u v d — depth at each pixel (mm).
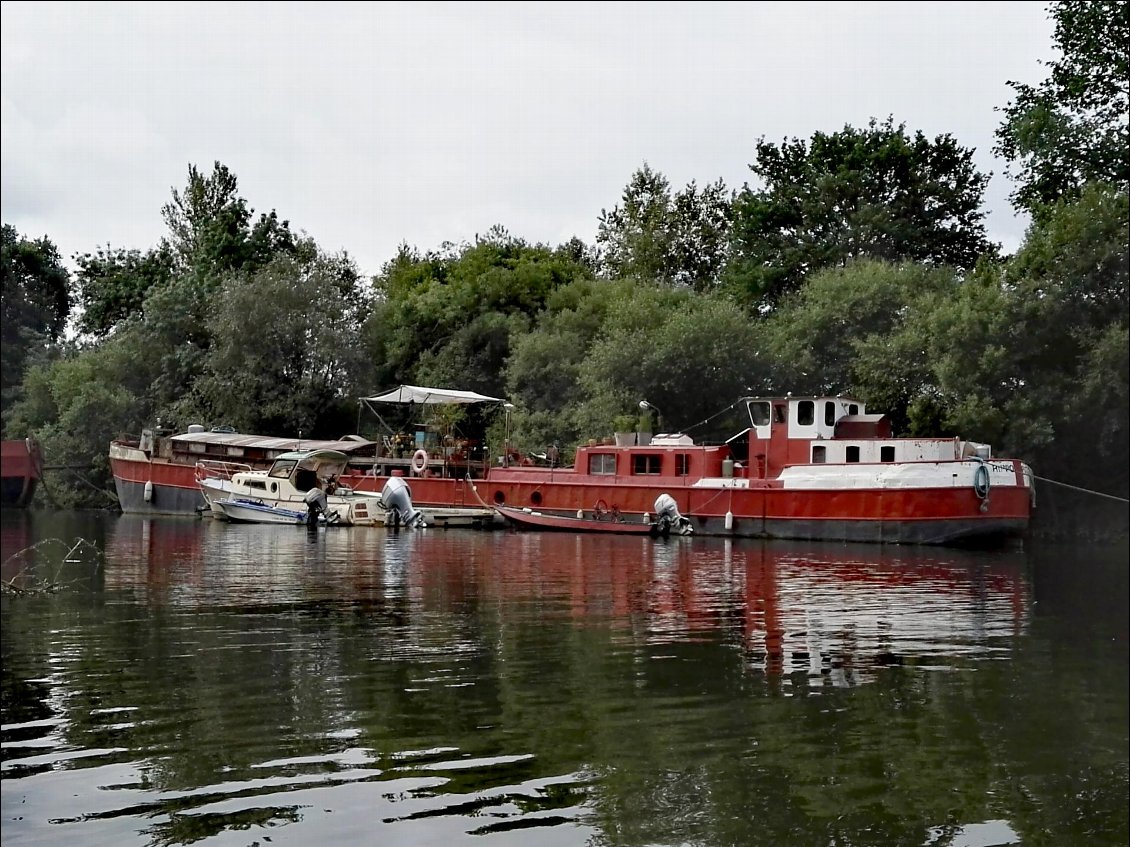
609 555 35656
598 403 54094
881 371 48219
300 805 11078
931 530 39938
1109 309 42688
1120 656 18203
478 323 67250
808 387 54281
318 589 25875
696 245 77875
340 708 14484
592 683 16031
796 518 42406
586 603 23984
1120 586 27375
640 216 77250
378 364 68125
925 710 14695
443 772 12062
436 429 57438
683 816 11008
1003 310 42938
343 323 65625
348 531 45469
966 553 37344
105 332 74062
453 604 23609
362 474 52469
